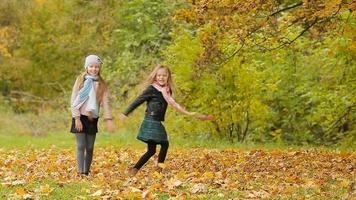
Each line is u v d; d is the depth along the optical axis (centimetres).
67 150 1884
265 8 1396
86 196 939
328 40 2102
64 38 4091
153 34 3334
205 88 2170
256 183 1088
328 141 2480
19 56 4253
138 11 3419
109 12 3950
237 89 2180
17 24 4316
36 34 4203
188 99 2220
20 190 948
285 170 1293
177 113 2241
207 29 1480
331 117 2270
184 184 1034
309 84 2358
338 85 2242
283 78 2384
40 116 3312
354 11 1248
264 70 2298
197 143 2116
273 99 2405
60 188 1022
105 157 1625
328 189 1023
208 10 1384
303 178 1144
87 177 1185
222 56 1700
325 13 1246
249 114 2220
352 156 1557
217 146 2023
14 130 3081
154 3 3372
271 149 1872
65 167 1388
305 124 2469
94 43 3962
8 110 3772
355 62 2128
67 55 4169
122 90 3006
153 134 1212
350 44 1514
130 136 2450
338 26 1530
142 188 1005
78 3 4159
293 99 2419
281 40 1620
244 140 2269
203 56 1548
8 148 2000
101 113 2822
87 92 1232
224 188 1017
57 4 4238
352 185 1053
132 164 1434
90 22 4044
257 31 1521
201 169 1310
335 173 1229
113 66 3506
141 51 3394
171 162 1458
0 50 4166
